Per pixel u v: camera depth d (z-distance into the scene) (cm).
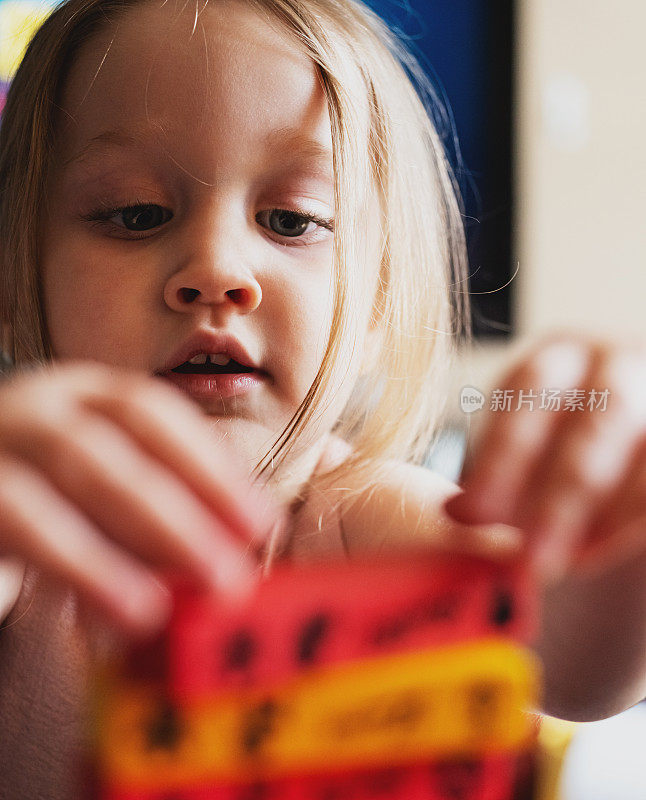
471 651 30
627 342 39
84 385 35
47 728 47
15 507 31
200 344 49
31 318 55
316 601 28
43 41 55
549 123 113
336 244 51
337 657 29
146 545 31
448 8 109
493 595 31
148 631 28
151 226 51
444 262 64
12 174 57
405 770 29
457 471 40
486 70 113
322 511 53
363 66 57
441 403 61
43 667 47
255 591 28
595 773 55
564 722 46
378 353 58
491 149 113
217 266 48
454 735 30
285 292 50
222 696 27
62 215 52
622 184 112
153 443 33
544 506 36
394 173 59
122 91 50
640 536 40
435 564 31
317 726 28
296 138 50
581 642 43
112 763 26
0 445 33
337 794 28
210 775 27
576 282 110
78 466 32
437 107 85
